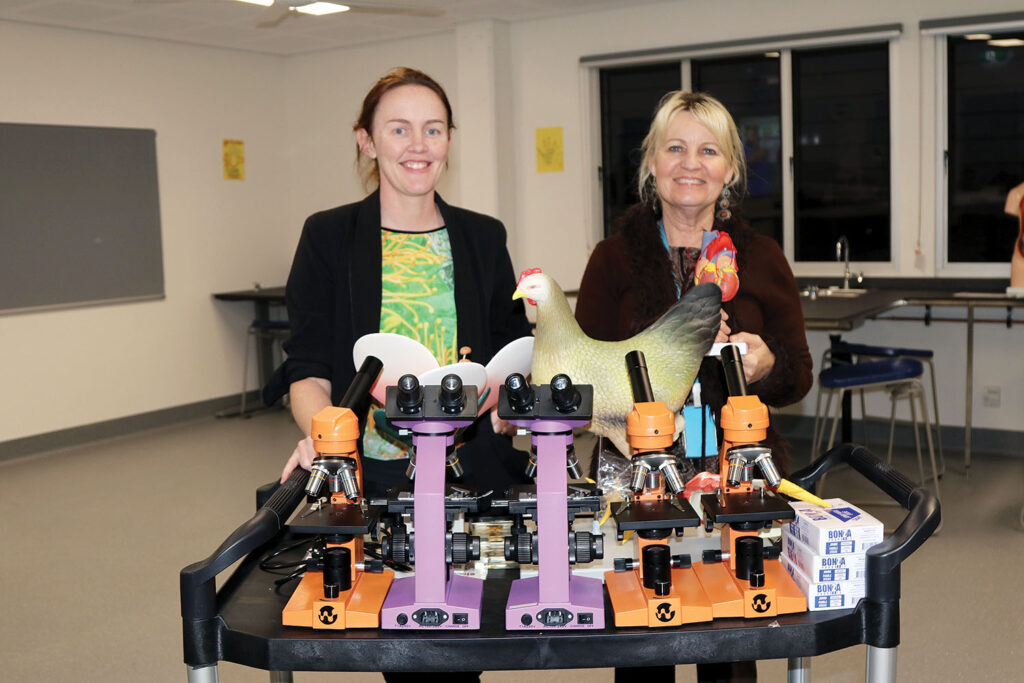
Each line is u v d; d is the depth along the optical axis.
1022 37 5.18
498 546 1.37
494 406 1.46
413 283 1.74
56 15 5.68
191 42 6.81
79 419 6.22
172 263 6.80
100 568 3.85
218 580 3.79
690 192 1.69
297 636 1.14
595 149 6.55
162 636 3.16
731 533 1.19
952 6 5.25
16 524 4.48
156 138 6.65
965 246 5.50
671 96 1.73
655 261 1.78
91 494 5.00
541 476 1.15
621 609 1.14
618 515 1.14
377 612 1.16
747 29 5.88
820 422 5.73
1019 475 4.85
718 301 1.37
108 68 6.32
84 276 6.20
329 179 7.60
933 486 4.68
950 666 2.81
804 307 4.72
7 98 5.75
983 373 5.34
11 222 5.77
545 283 1.35
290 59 7.63
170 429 6.67
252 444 6.11
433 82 1.65
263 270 7.56
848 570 1.17
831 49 5.72
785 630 1.12
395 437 1.49
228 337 7.25
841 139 5.78
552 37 6.54
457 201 6.82
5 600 3.51
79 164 6.14
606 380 1.36
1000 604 3.25
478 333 1.77
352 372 1.73
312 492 1.19
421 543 1.15
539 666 1.12
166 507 4.72
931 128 5.44
